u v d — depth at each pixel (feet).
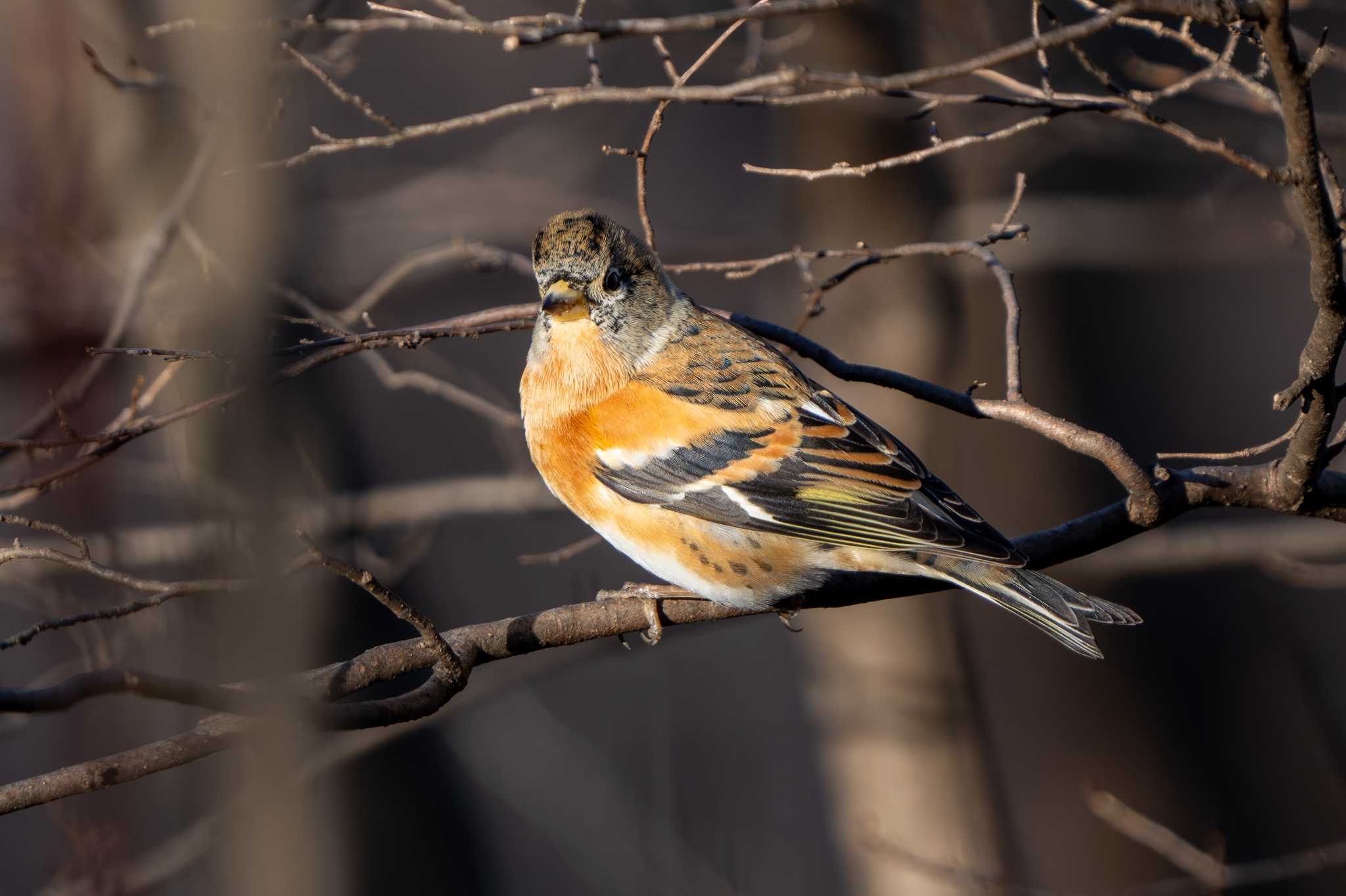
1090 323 58.03
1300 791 55.31
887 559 26.23
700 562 27.02
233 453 32.48
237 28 23.90
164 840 40.88
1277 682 57.98
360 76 63.16
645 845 52.75
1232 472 25.76
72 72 38.24
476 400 37.91
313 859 40.57
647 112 64.34
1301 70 17.83
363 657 23.29
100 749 35.35
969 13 44.27
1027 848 54.08
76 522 39.09
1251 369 60.39
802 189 44.65
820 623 45.52
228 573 31.37
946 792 43.73
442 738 48.70
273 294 33.42
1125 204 49.01
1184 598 58.39
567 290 27.20
